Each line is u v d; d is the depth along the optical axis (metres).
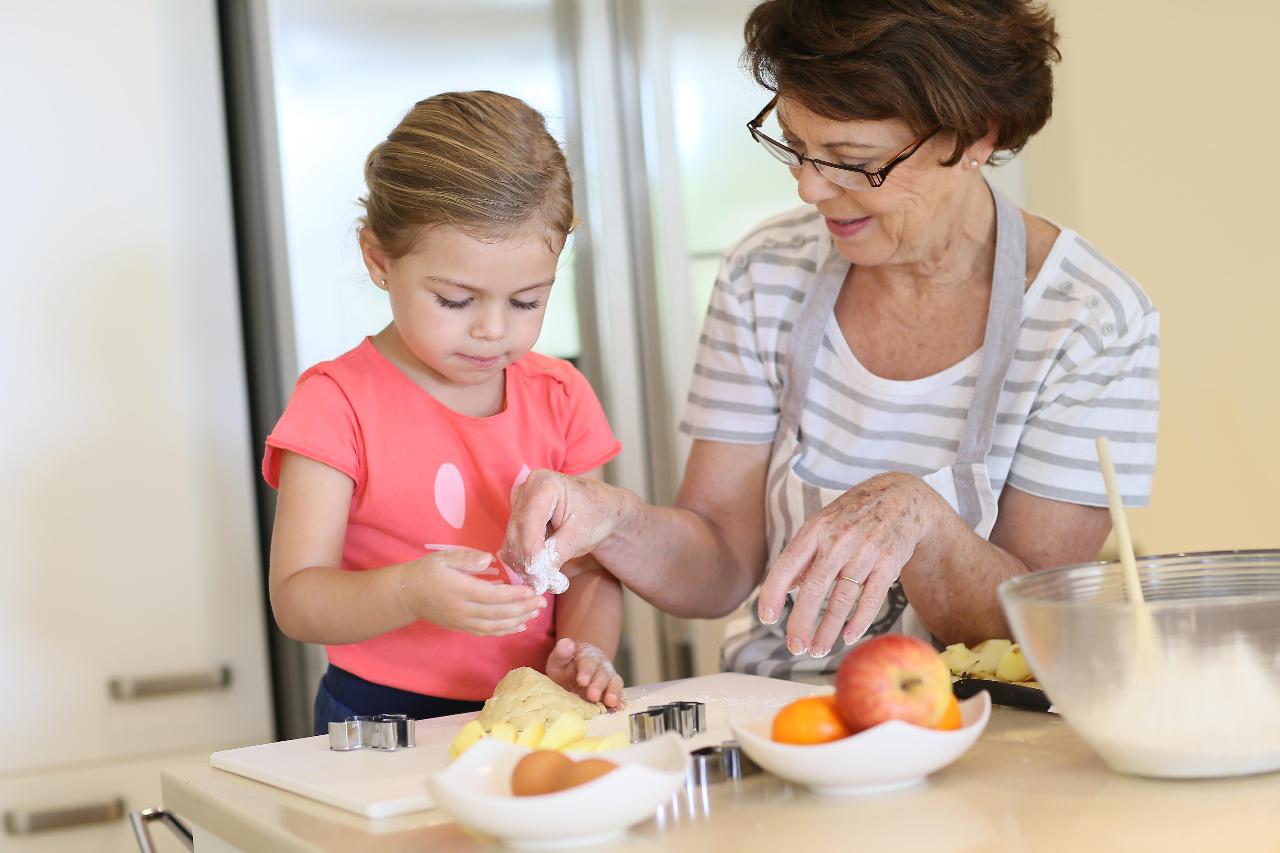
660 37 2.13
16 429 1.86
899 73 1.16
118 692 1.89
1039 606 0.78
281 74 1.94
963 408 1.35
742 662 1.40
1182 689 0.75
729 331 1.48
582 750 0.83
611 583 1.39
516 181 1.19
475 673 1.32
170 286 1.95
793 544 1.07
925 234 1.29
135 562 1.92
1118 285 1.34
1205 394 2.50
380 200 1.22
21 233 1.87
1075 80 2.43
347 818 0.83
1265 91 2.51
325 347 1.96
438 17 2.04
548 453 1.39
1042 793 0.77
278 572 1.24
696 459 1.50
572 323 2.12
